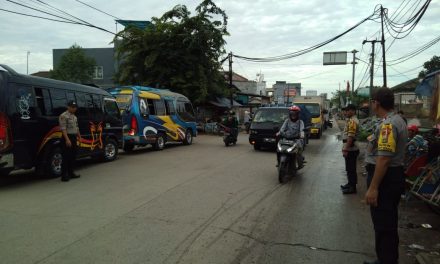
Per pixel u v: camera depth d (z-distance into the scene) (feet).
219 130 85.81
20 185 28.14
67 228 17.99
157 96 53.26
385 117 13.32
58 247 15.58
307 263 14.48
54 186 27.73
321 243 16.63
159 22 86.17
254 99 165.68
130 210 21.18
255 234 17.60
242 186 28.27
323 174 34.55
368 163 14.25
